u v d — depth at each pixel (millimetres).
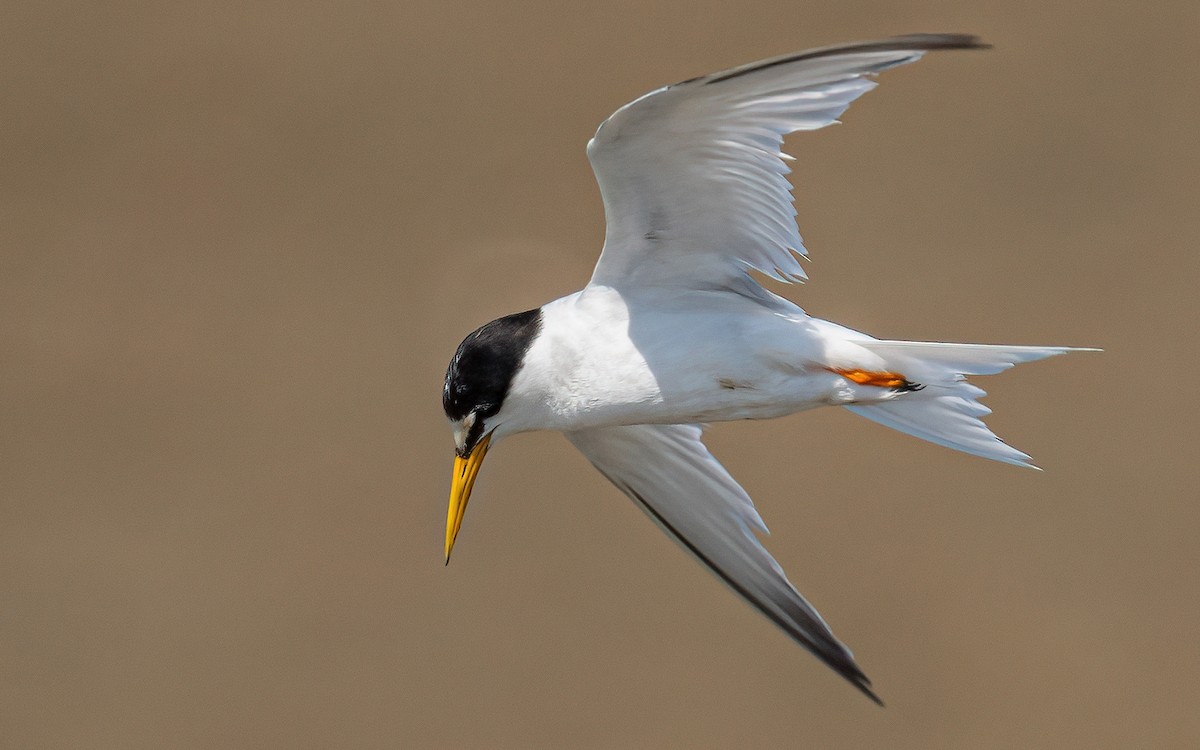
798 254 7082
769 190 6922
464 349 7477
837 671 7977
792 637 8164
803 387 7203
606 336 7301
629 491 8539
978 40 5957
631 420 7484
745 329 7176
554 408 7484
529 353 7391
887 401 7258
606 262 7336
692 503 8375
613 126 6648
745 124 6668
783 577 8164
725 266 7301
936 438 7445
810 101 6527
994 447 7332
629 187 7004
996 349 6867
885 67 6254
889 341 7020
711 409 7348
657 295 7348
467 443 7574
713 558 8406
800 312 7336
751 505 8180
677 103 6508
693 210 7094
